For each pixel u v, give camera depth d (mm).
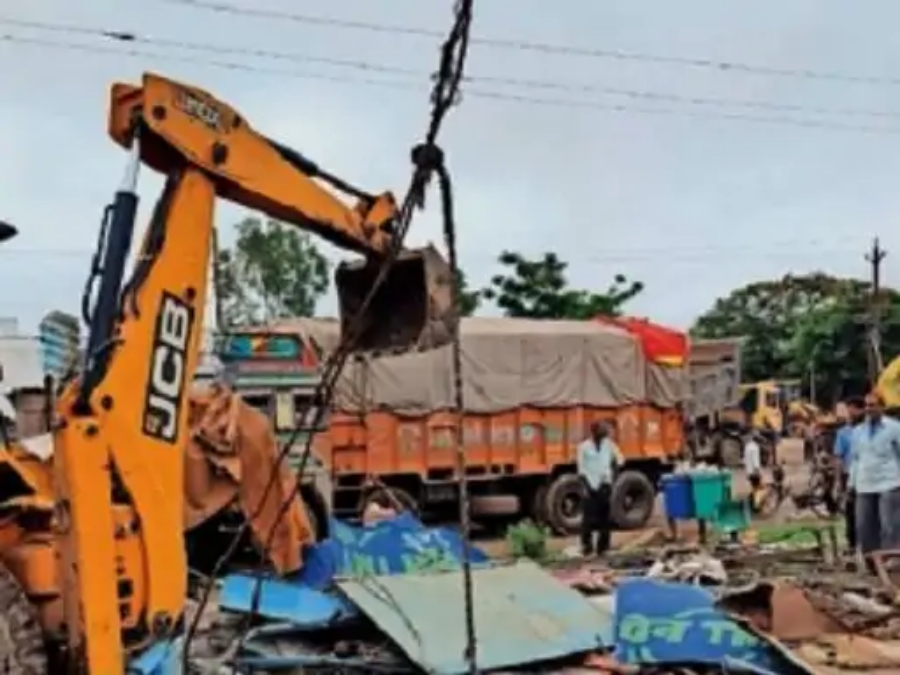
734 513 17328
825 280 73688
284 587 9055
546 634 8250
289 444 7887
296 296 54906
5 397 8375
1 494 6508
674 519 17203
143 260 6203
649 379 21859
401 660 7957
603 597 9812
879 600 9602
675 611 8141
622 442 21375
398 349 6891
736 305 75000
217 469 9547
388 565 10086
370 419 18531
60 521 5895
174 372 6242
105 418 5934
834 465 19891
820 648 8016
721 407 28688
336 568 9812
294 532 9820
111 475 5973
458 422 5832
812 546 13438
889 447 12023
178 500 6234
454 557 10414
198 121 6387
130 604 6062
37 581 6277
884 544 12070
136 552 6082
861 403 13758
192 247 6355
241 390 16062
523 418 20250
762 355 71812
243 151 6547
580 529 19047
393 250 5738
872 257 49875
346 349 6277
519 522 19141
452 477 19391
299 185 6730
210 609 8891
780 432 37375
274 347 16594
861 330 60062
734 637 7957
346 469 18281
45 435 7691
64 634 6184
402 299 6953
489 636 8109
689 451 23875
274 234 55125
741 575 11109
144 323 6121
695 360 28734
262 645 8422
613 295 45469
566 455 20750
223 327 16703
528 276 45000
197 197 6383
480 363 19766
